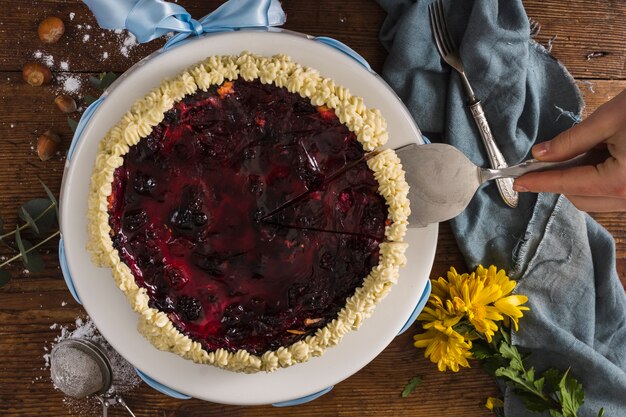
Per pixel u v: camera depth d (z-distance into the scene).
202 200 0.64
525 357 0.78
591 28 0.79
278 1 0.74
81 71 0.76
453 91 0.76
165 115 0.63
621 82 0.80
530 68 0.77
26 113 0.75
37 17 0.75
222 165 0.64
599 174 0.61
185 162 0.64
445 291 0.77
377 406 0.80
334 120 0.65
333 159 0.65
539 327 0.77
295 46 0.67
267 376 0.70
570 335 0.77
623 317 0.79
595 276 0.79
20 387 0.77
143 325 0.65
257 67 0.64
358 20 0.77
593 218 0.81
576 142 0.62
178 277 0.64
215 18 0.67
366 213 0.65
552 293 0.79
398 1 0.75
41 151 0.74
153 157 0.64
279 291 0.65
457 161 0.67
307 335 0.66
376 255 0.65
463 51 0.75
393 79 0.76
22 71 0.75
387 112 0.69
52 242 0.76
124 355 0.69
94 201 0.64
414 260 0.70
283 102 0.64
